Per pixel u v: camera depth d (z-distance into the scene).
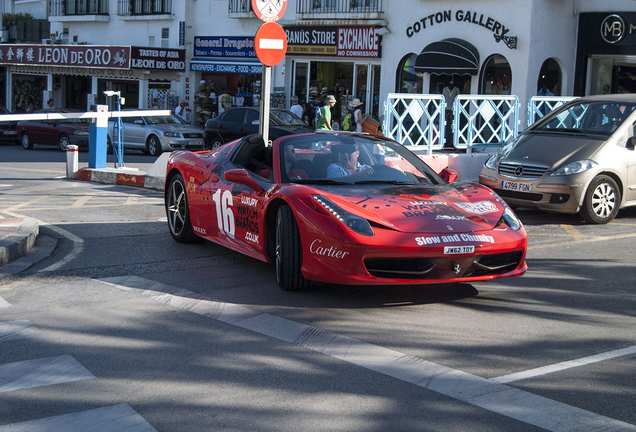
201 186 6.82
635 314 4.87
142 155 22.22
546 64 18.66
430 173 6.11
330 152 6.00
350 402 3.34
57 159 20.48
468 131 12.05
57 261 6.67
